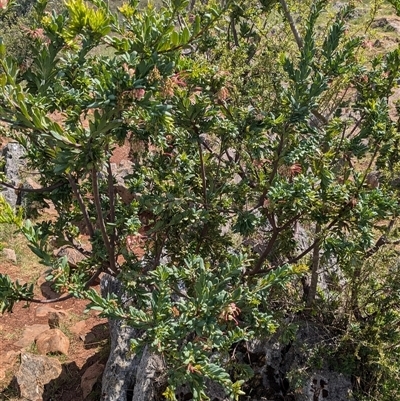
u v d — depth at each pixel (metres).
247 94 3.75
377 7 3.89
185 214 3.00
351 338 3.41
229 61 3.72
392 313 3.62
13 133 3.25
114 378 4.25
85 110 2.21
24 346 5.76
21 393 4.96
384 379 3.51
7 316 6.31
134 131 2.55
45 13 2.68
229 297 2.31
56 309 6.45
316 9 3.02
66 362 5.51
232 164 3.58
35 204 3.39
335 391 3.60
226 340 2.62
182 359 2.21
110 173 3.06
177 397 3.61
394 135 3.24
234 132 2.93
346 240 3.09
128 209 3.19
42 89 2.38
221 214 3.57
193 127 2.84
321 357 3.59
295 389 3.57
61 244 3.36
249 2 4.39
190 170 3.33
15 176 8.81
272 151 3.30
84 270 3.18
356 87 3.67
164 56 2.08
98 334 5.98
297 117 2.77
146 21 2.01
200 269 2.56
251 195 3.40
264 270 3.54
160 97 2.26
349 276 3.66
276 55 4.00
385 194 3.28
